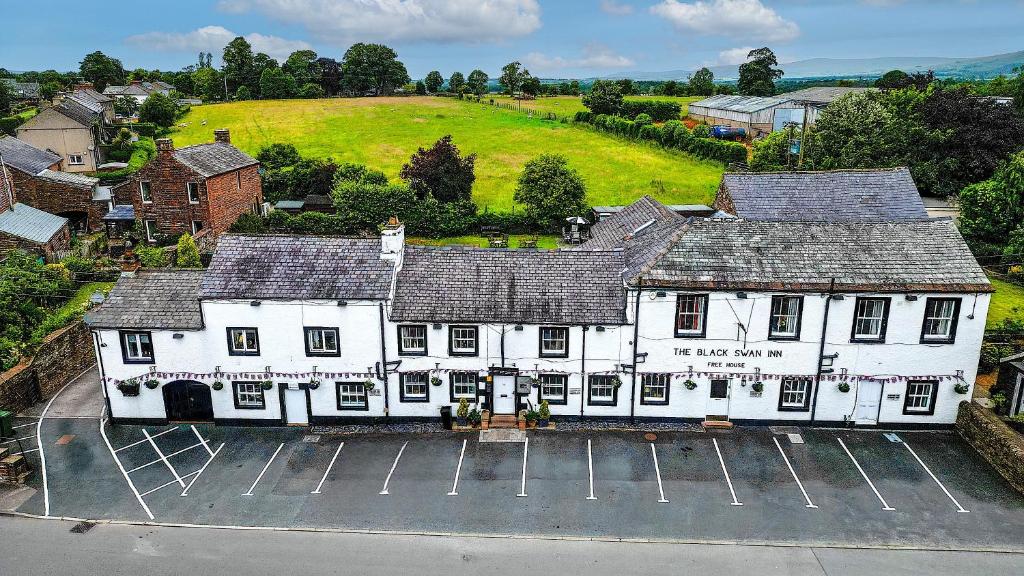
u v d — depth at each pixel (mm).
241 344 29125
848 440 28094
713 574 20766
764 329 27891
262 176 68875
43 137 73875
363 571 21016
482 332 28484
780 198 40906
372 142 90938
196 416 30297
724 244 28969
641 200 40625
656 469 26250
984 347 32688
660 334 28219
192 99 134375
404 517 23625
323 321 28469
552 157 57656
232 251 30047
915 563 21109
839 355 27953
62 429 29688
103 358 29234
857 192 40656
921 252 28391
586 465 26578
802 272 27734
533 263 30250
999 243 47812
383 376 29172
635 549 21922
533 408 29641
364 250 29953
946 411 28484
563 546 22094
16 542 22406
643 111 103938
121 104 110250
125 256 44344
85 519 23641
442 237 57125
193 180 50562
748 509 23828
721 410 29312
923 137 64500
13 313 36094
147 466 26875
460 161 63000
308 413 29906
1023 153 48375
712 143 79438
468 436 28859
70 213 59844
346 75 139125
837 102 67000
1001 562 21109
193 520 23562
